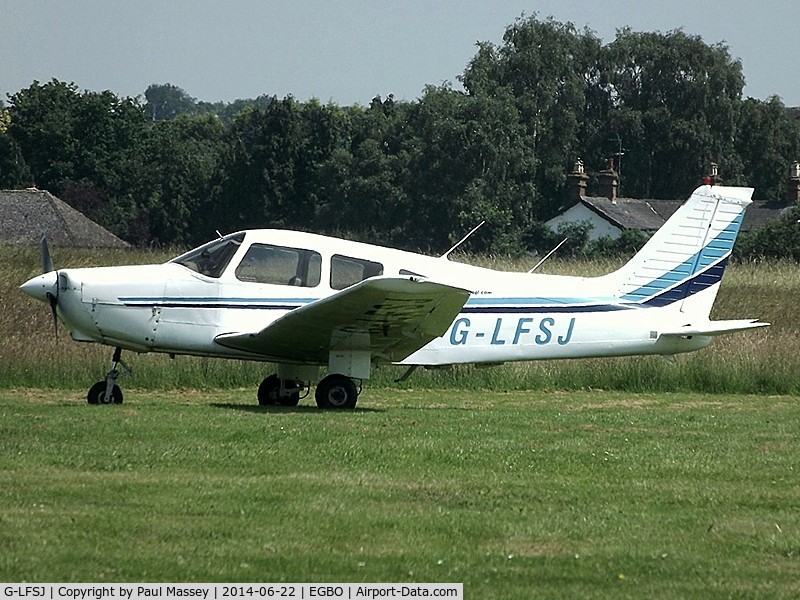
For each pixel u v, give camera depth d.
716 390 61.19
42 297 46.09
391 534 24.50
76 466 30.66
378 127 189.00
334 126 196.12
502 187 181.38
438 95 182.88
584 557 23.31
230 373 57.94
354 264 48.19
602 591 21.25
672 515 27.06
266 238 47.78
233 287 46.94
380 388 60.03
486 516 26.33
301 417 42.41
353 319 44.28
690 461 34.34
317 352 47.66
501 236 166.00
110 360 56.50
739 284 97.44
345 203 180.50
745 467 33.47
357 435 37.53
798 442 38.84
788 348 63.69
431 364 49.94
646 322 52.12
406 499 27.75
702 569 22.70
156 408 44.81
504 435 39.00
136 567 21.73
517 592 21.08
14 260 86.62
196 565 21.98
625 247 150.00
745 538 25.02
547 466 32.97
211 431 37.28
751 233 148.88
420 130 182.12
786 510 27.80
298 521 25.23
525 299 50.88
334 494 27.94
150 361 56.78
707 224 52.84
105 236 166.00
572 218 184.75
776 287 95.12
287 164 192.88
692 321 52.72
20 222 159.62
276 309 47.19
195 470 30.56
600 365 61.91
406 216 177.25
